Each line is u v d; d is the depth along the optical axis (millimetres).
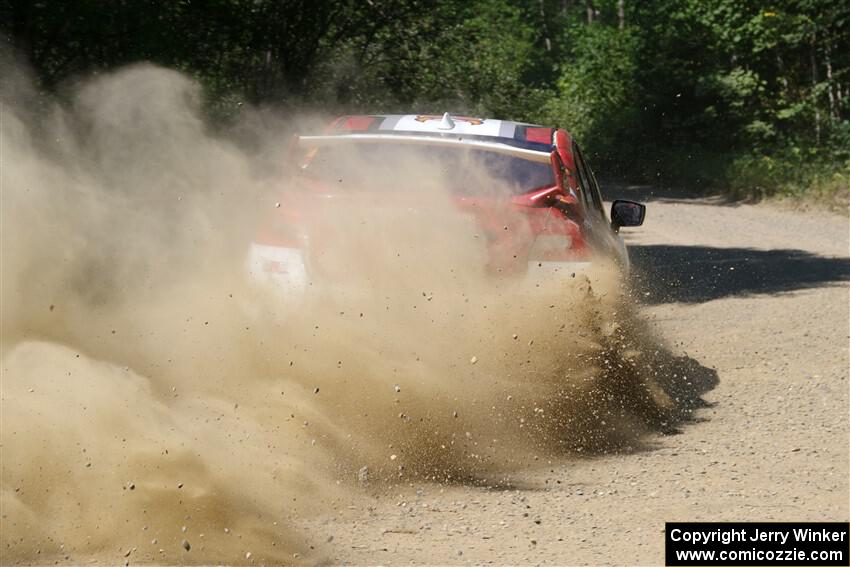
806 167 44312
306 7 19938
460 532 7066
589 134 59625
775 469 8766
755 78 53562
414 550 6645
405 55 21969
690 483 8336
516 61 26672
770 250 28062
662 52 56938
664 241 30734
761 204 42938
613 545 6828
